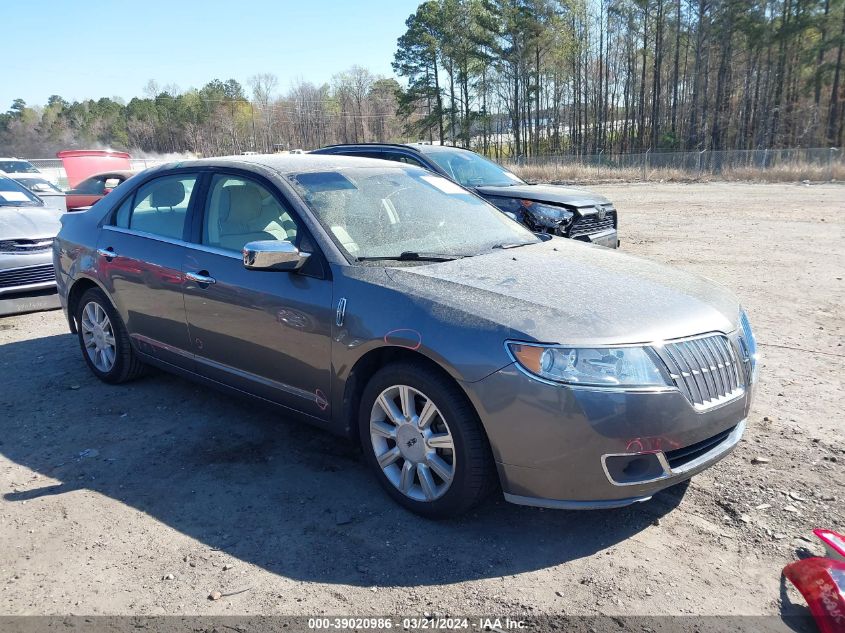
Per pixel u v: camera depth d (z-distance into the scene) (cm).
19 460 404
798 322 668
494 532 322
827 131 5756
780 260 999
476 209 460
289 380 379
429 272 347
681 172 3406
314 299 355
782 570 288
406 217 413
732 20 5656
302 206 381
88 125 10606
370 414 344
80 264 517
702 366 303
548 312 301
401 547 310
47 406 488
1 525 333
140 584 286
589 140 7281
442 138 7362
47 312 779
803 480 360
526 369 285
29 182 2064
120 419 463
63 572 295
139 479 379
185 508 347
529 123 7300
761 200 2066
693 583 282
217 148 10300
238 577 290
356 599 274
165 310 446
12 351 624
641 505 343
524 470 293
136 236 475
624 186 3033
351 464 393
